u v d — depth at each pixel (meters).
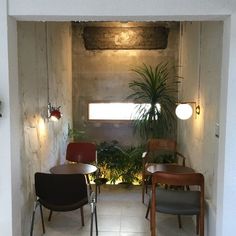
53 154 4.63
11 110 2.59
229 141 2.57
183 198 3.41
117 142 5.99
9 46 2.54
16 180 2.73
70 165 4.21
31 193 3.56
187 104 4.27
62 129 5.23
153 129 5.47
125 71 5.91
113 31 5.74
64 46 5.34
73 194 3.15
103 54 5.92
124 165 5.48
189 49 4.85
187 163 4.91
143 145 5.70
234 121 2.56
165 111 5.56
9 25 2.53
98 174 4.71
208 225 3.23
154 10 2.46
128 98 5.93
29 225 3.49
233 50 2.49
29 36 3.50
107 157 5.53
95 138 6.04
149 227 3.74
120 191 5.10
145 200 4.62
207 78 3.64
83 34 5.81
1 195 2.63
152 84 5.40
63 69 5.27
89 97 6.01
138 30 5.73
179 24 5.75
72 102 6.00
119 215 4.08
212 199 3.27
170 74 5.85
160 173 3.16
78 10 2.47
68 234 3.55
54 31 4.66
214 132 3.26
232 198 2.62
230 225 2.64
